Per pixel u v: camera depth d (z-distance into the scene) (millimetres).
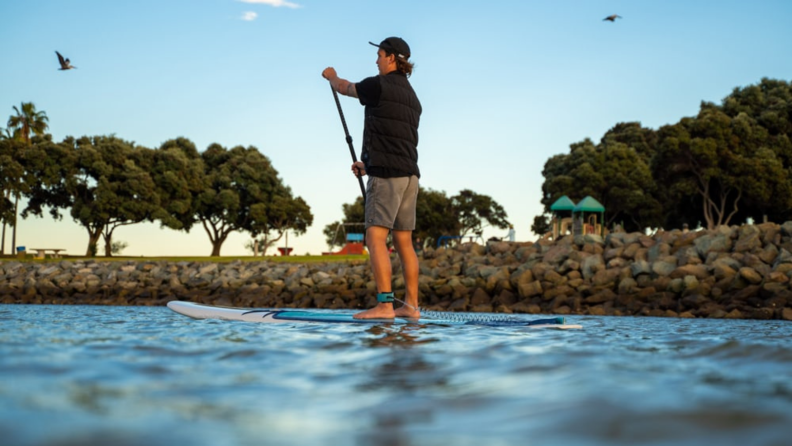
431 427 1177
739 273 13164
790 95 42438
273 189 50438
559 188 44781
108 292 20688
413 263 5266
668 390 1490
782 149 39188
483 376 1769
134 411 1272
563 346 2670
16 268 24422
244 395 1489
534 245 19734
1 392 1437
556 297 14664
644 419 1181
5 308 10273
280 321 4770
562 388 1536
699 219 42438
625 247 17609
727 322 8586
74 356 2084
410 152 5219
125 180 43375
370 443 1062
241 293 19188
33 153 42219
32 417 1187
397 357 2211
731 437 1052
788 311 10977
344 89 5328
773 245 14758
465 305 15438
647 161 47469
